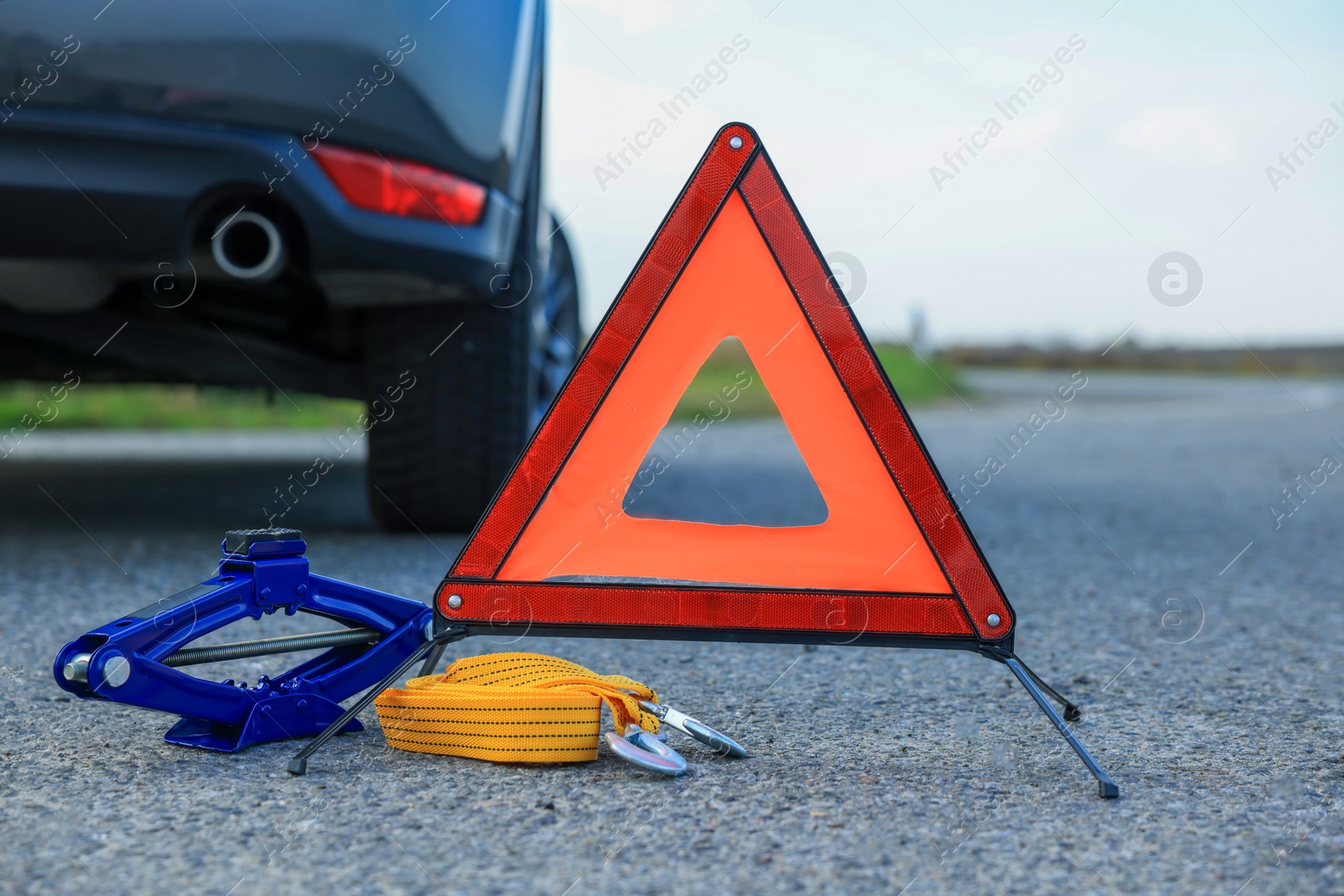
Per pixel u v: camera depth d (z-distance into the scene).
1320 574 3.01
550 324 3.68
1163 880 1.06
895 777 1.35
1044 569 3.06
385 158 2.27
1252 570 3.06
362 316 2.87
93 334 2.76
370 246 2.26
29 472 5.04
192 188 2.12
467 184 2.41
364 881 1.03
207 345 2.87
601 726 1.57
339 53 2.19
